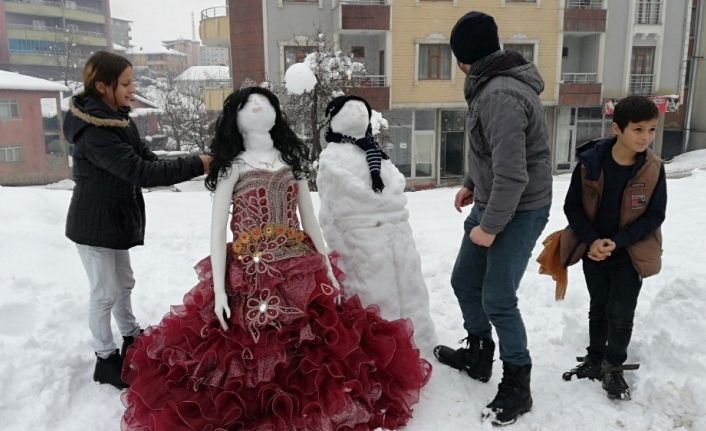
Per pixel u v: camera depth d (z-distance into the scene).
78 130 3.06
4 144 26.53
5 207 6.32
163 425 2.64
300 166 3.18
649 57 21.03
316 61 13.57
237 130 3.04
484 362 3.36
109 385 3.36
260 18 18.03
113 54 3.19
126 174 3.03
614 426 2.82
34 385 3.16
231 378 2.73
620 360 3.04
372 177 3.45
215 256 2.90
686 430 2.75
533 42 19.41
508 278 2.93
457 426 2.94
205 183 3.06
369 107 3.62
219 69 45.94
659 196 2.88
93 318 3.33
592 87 20.06
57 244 5.76
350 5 17.70
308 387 2.76
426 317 3.65
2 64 45.09
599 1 20.00
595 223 3.02
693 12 22.50
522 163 2.70
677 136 23.48
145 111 35.06
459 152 20.22
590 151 2.97
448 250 5.91
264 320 2.79
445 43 18.80
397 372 3.04
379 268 3.45
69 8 50.25
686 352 3.15
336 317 2.91
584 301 4.31
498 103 2.72
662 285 4.56
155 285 5.08
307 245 3.12
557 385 3.24
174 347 2.91
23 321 3.93
